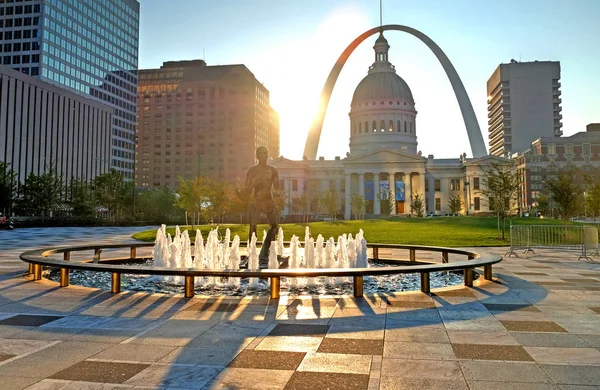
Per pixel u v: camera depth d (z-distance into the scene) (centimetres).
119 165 14275
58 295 1127
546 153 13888
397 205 12062
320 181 13175
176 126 17962
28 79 10000
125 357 654
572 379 573
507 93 18812
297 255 1870
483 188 11500
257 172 1855
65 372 590
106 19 13588
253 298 1094
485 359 652
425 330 814
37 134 10244
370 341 742
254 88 17912
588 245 2155
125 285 1478
